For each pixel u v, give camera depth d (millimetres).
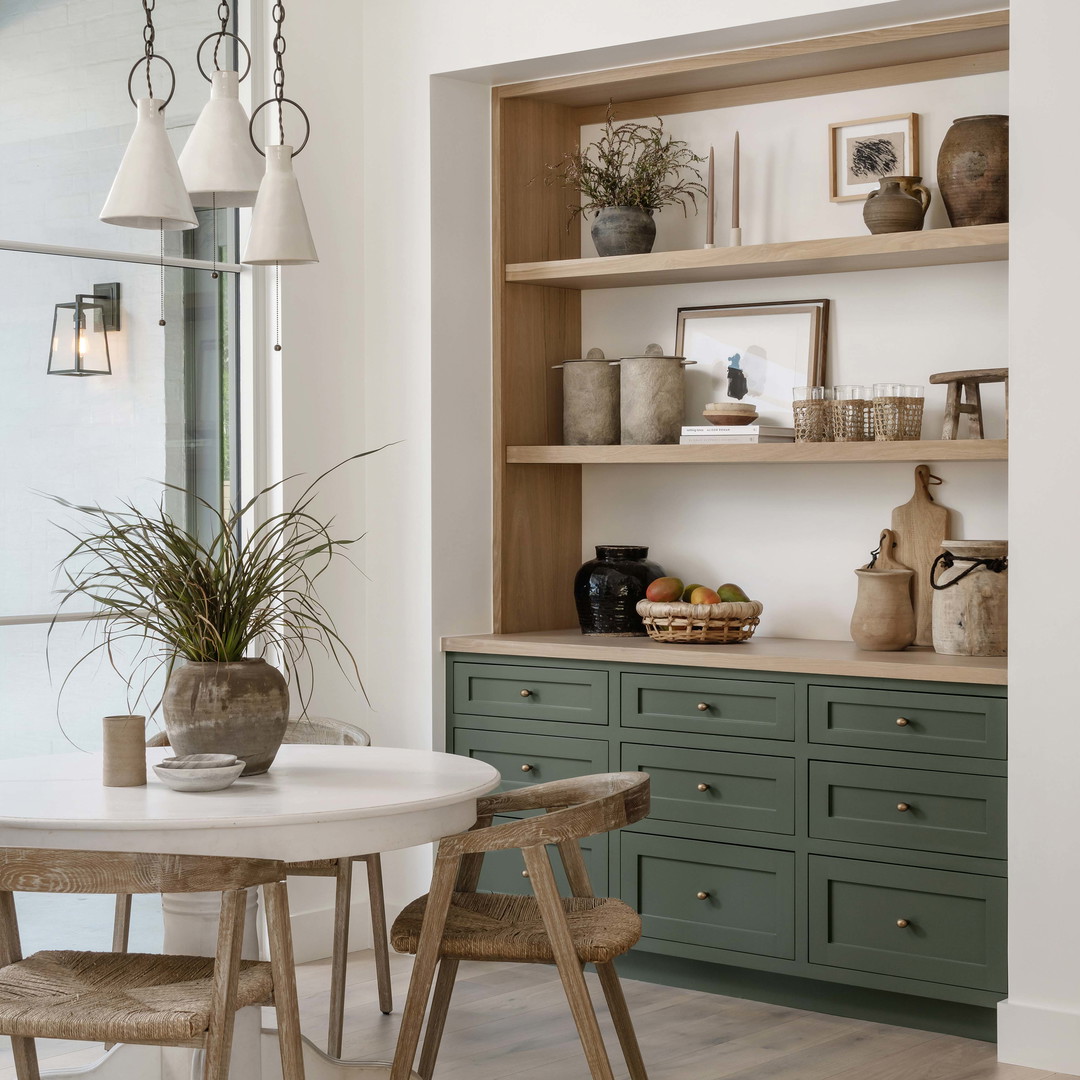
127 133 4074
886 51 4141
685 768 4125
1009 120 3643
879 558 4289
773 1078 3424
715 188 4641
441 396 4527
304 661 4449
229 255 4352
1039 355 3543
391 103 4570
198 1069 2977
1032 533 3549
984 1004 3652
